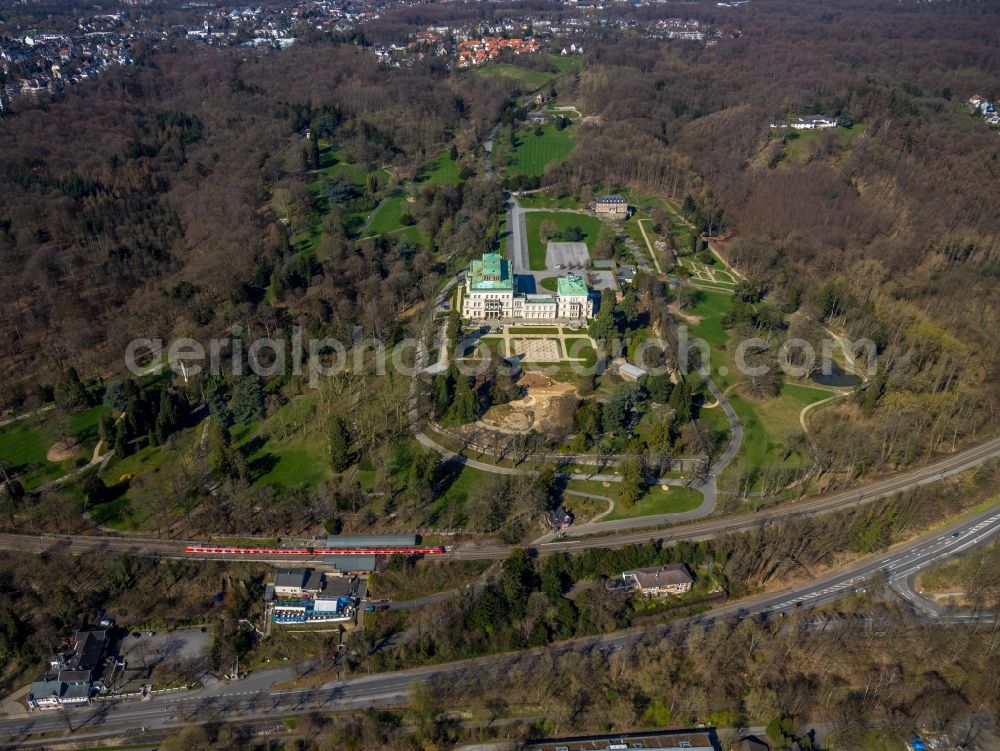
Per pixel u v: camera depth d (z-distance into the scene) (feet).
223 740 646.74
